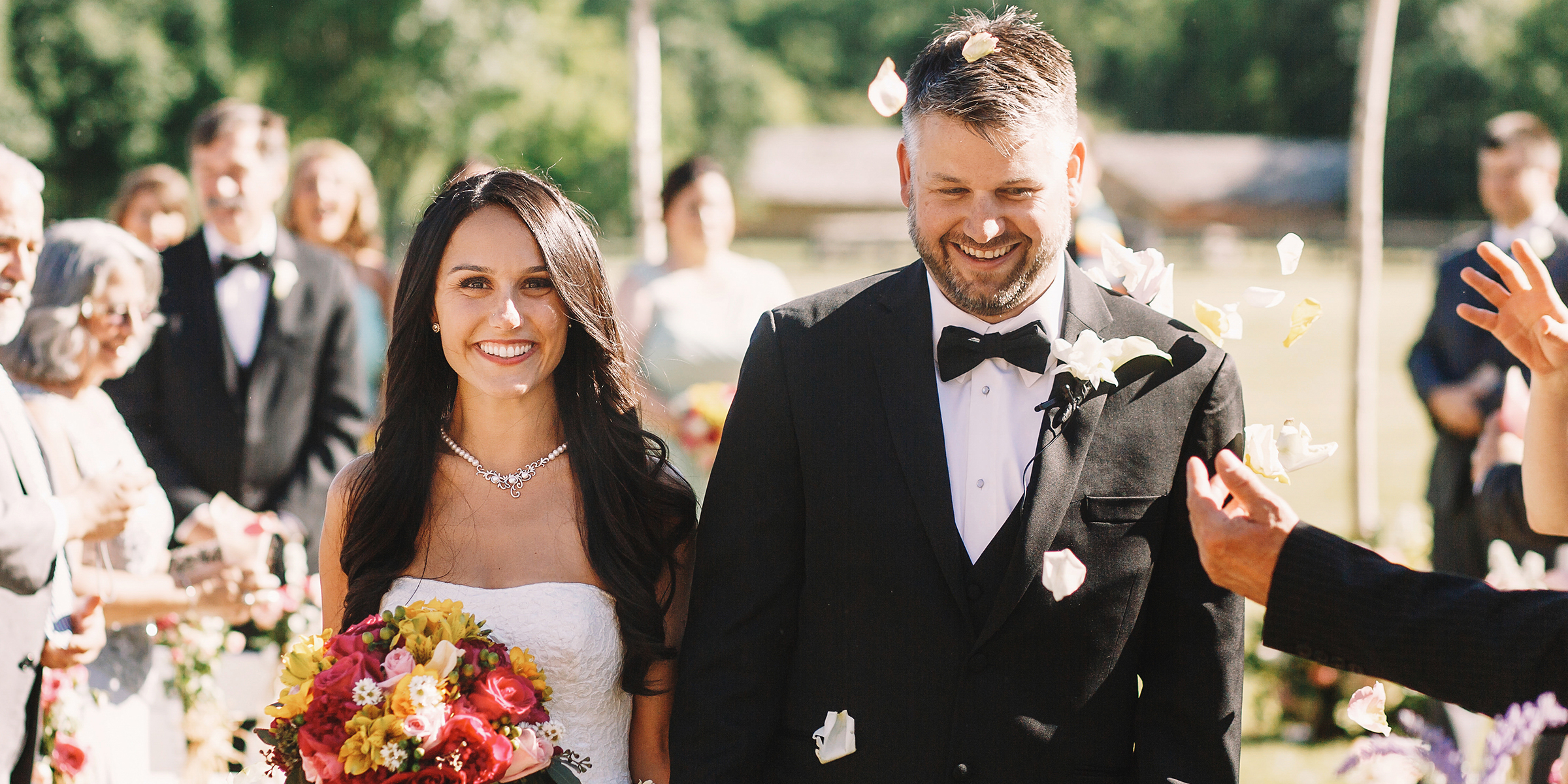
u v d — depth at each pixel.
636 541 2.33
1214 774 2.02
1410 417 13.51
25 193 2.74
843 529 2.10
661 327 5.09
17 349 3.02
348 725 1.90
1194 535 1.91
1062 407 2.05
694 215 5.12
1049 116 1.97
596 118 26.48
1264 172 56.62
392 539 2.33
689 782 2.09
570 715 2.24
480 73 22.98
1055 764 2.03
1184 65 59.09
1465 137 45.09
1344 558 1.80
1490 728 4.26
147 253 3.23
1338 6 54.06
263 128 4.07
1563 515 2.10
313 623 3.80
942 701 2.04
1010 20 2.04
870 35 65.12
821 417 2.13
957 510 2.10
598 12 38.50
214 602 3.30
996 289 2.02
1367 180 7.04
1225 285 29.91
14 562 2.33
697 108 46.38
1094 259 4.61
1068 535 2.04
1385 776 2.16
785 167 60.38
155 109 21.28
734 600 2.16
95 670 3.07
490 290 2.24
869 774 2.05
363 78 22.41
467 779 1.91
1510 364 4.49
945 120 1.96
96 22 20.84
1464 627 1.73
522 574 2.31
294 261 4.12
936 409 2.11
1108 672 2.05
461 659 2.02
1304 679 4.79
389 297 5.66
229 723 3.50
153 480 2.57
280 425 4.02
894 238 49.19
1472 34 44.91
